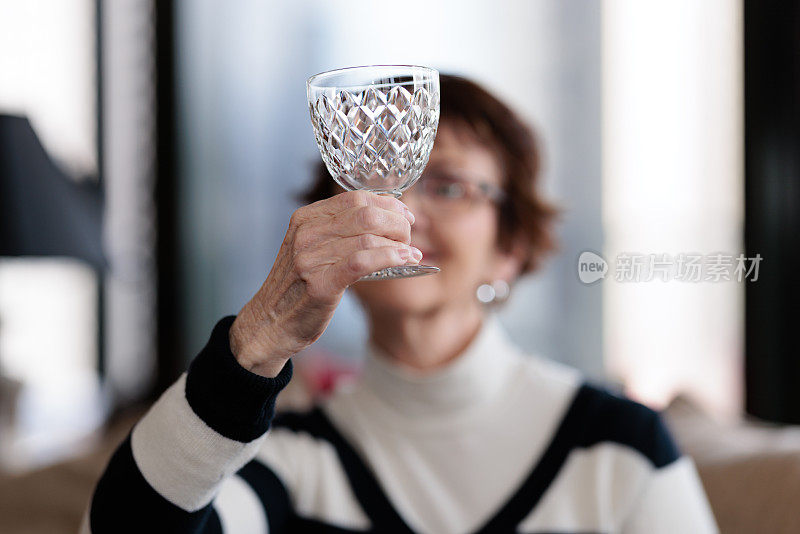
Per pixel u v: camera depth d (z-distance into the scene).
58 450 2.89
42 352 3.01
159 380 3.29
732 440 1.48
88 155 3.11
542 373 1.20
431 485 1.12
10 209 1.97
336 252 0.57
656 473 1.10
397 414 1.16
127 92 3.21
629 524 1.09
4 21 2.90
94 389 3.14
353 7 2.98
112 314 3.19
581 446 1.12
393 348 1.17
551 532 1.07
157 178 3.27
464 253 1.09
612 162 2.54
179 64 3.26
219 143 3.25
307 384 2.21
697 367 2.44
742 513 1.31
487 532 1.08
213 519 0.89
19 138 2.02
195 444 0.66
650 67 2.49
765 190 2.33
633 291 2.50
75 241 2.08
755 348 2.36
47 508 1.47
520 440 1.13
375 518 1.11
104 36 3.15
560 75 2.62
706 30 2.41
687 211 2.45
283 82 3.16
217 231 3.27
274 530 1.08
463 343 1.17
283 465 1.15
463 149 1.13
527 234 1.21
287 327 0.62
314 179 1.30
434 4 2.82
